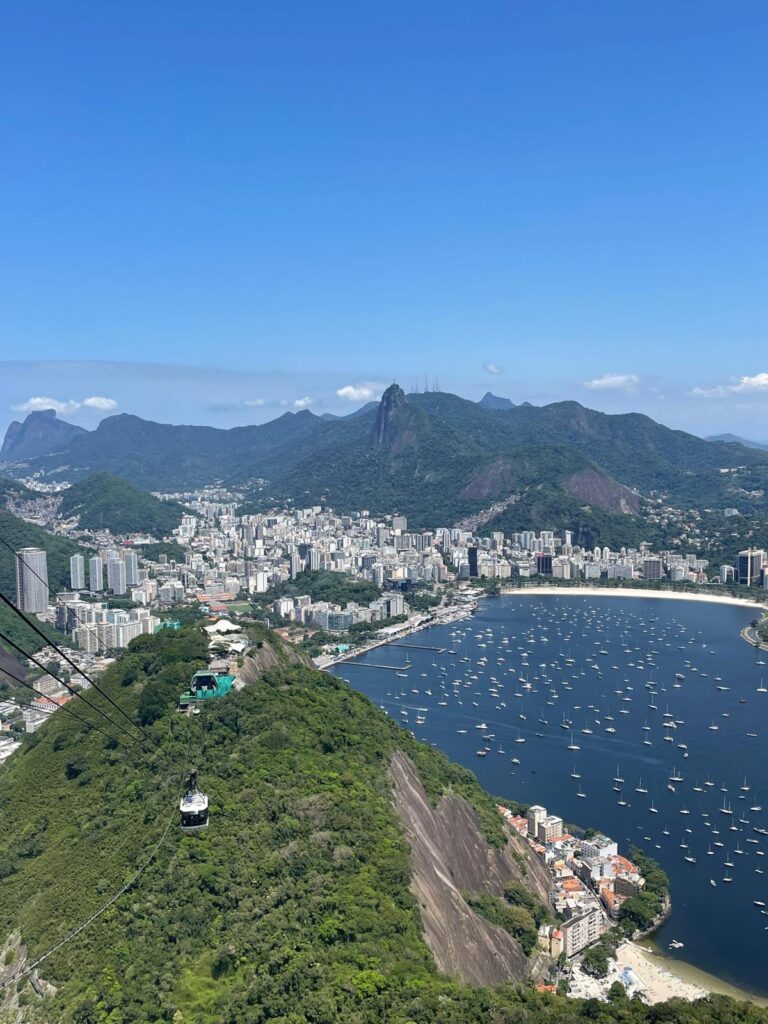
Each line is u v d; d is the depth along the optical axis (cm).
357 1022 9312
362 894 11394
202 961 10156
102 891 11462
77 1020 9400
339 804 13162
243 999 9469
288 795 13212
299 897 11188
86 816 13788
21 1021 9850
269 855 11912
